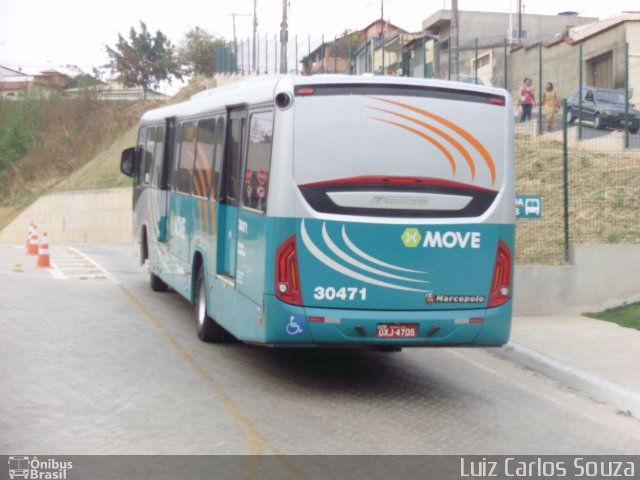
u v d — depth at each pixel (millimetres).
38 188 58750
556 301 13938
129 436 7152
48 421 7523
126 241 41938
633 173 18812
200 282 11406
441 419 8156
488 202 8742
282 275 8281
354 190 8383
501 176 8812
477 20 55625
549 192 18047
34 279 16938
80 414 7773
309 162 8312
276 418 7879
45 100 66875
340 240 8336
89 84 67688
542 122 24594
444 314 8586
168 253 13773
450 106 8656
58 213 47188
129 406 8102
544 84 40062
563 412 8719
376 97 8453
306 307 8312
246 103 9422
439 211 8570
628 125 22797
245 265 9070
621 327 12828
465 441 7449
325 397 8766
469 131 8695
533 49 41031
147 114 16531
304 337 8336
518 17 54344
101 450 6754
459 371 10477
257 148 8914
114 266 20828
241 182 9430
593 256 14008
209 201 10797
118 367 9703
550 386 9883
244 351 10906
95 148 61375
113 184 45469
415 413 8312
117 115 63750
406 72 42062
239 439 7164
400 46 43812
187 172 12375
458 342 8703
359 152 8398
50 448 6773
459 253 8633
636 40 37781
